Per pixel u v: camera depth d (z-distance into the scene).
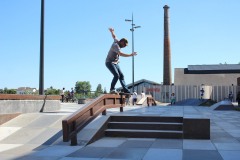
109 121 12.76
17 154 9.05
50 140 10.88
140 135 11.99
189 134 11.65
